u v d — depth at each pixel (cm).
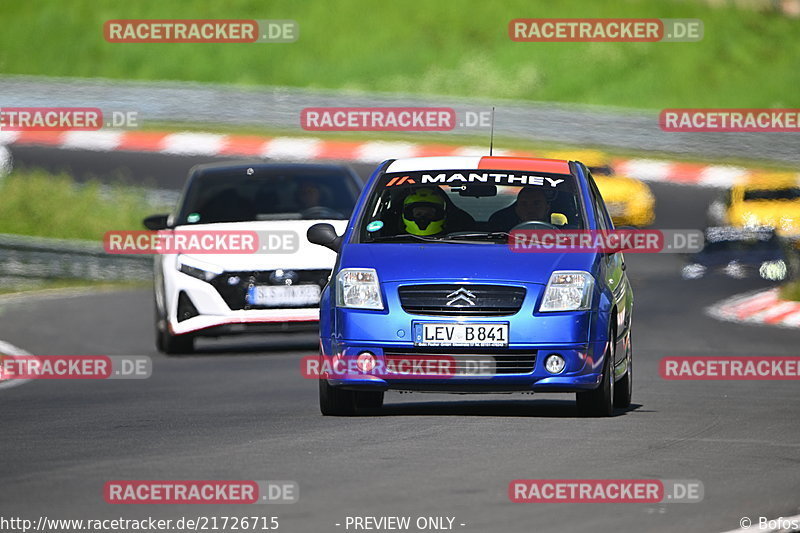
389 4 15225
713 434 3141
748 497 2423
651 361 4988
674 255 9456
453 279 3291
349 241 3506
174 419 3428
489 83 14012
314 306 5019
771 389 4194
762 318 6500
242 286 5006
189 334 5031
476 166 3709
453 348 3259
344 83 14100
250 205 5266
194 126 12769
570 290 3306
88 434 3166
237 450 2886
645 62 14462
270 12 15038
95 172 11306
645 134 12712
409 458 2770
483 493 2422
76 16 15175
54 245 7969
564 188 3638
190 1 15088
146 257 8044
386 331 3275
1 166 11031
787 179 9694
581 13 14875
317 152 12144
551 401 3838
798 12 15712
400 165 3747
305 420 3353
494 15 15000
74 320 6366
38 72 14500
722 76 14450
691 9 15300
